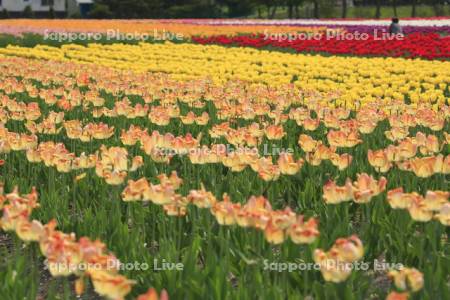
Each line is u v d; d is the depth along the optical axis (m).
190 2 77.75
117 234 6.09
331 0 78.69
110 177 6.05
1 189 5.50
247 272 5.37
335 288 4.80
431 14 83.00
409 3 86.62
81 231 6.37
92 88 13.32
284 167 6.21
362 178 5.44
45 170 8.45
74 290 5.93
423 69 19.06
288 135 10.39
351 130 8.88
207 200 5.34
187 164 8.72
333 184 5.40
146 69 20.83
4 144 7.32
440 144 8.80
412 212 5.07
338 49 24.97
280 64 22.05
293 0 75.31
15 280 5.04
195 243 5.77
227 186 7.53
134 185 5.45
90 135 8.33
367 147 9.24
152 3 74.88
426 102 13.13
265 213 4.77
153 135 6.92
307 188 7.49
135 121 11.41
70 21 49.66
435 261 5.47
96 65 20.14
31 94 12.70
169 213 5.55
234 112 10.54
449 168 6.09
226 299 4.89
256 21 53.31
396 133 8.38
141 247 5.87
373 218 6.54
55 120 9.02
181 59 23.62
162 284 5.16
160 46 27.59
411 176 7.80
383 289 5.73
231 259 5.75
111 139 10.20
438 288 5.09
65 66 17.64
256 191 7.42
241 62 22.52
